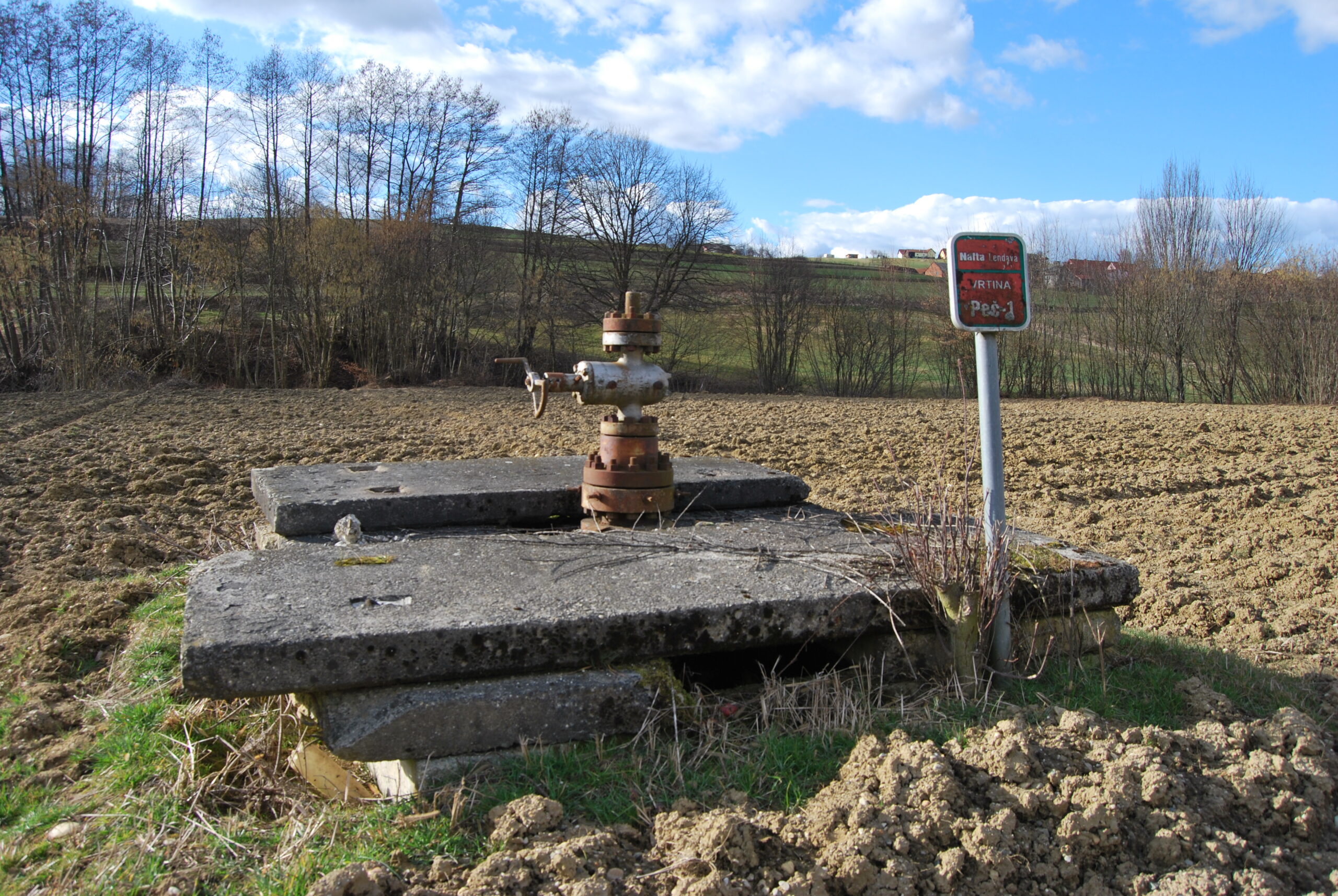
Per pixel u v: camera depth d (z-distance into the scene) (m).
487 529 4.98
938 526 4.20
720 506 5.50
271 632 3.03
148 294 30.45
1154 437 15.21
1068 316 35.31
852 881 2.54
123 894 2.57
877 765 3.07
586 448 12.58
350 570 3.84
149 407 18.75
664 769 3.14
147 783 3.19
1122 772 2.92
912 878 2.57
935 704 3.58
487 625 3.15
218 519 7.95
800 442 14.05
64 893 2.58
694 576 3.81
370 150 37.91
